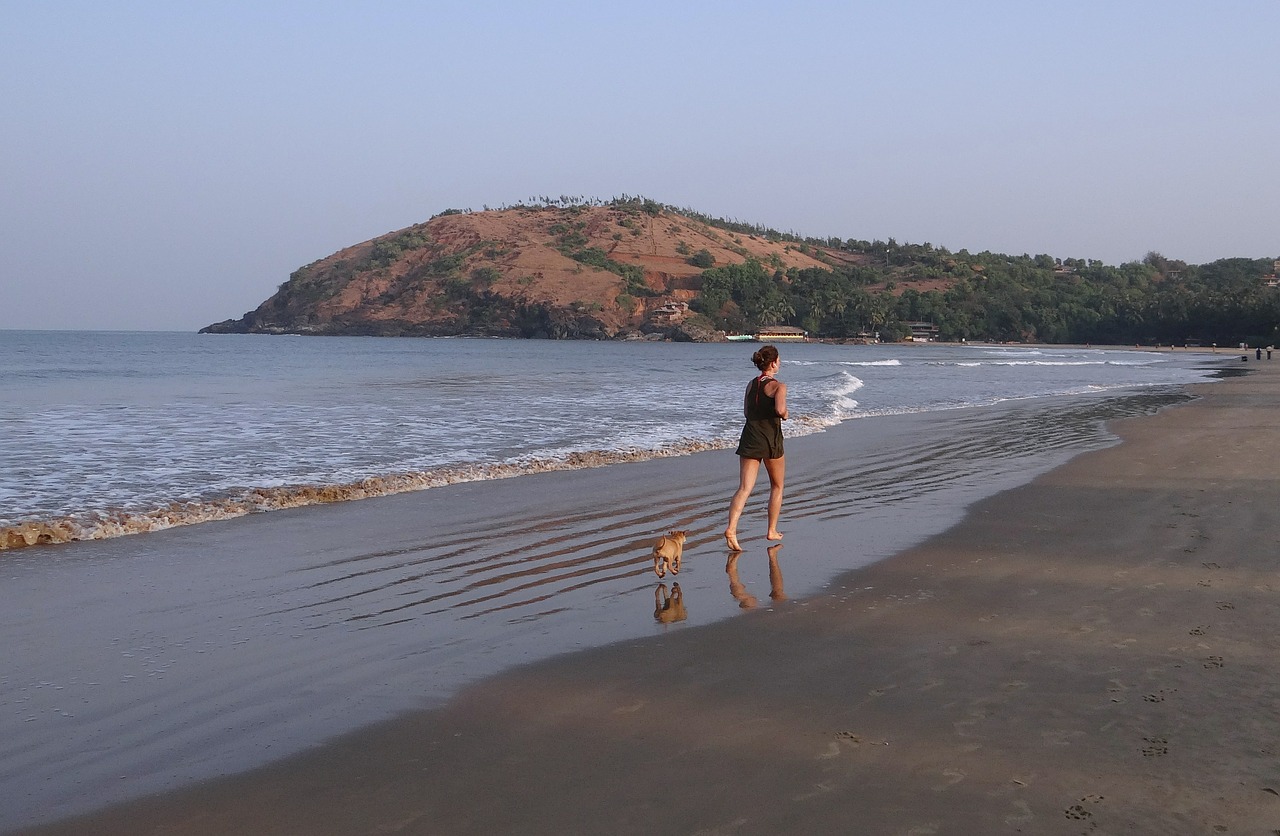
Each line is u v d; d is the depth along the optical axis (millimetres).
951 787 3660
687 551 8188
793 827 3371
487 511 10055
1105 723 4246
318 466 13070
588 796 3643
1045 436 17422
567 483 11984
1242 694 4574
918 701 4566
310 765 3973
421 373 48750
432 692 4824
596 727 4328
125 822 3520
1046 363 74312
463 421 19828
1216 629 5633
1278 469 12336
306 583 7121
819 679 4918
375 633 5891
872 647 5438
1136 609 6094
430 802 3621
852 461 14062
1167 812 3439
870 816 3443
